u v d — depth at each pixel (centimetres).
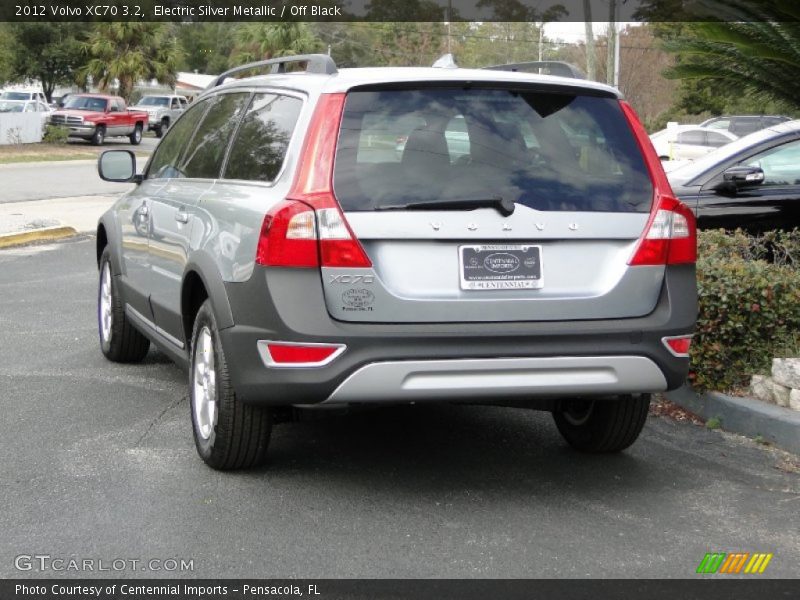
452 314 463
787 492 516
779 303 647
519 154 485
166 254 611
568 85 503
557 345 469
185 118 694
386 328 456
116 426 608
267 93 553
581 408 570
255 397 473
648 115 5856
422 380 460
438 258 465
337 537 445
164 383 715
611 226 483
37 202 2197
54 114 4372
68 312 990
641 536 454
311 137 475
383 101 484
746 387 648
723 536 456
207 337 526
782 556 435
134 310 709
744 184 933
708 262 675
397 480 521
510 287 471
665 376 488
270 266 461
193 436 567
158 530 450
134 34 5566
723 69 931
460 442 592
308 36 5275
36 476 518
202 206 554
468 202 467
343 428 614
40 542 436
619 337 477
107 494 493
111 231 753
